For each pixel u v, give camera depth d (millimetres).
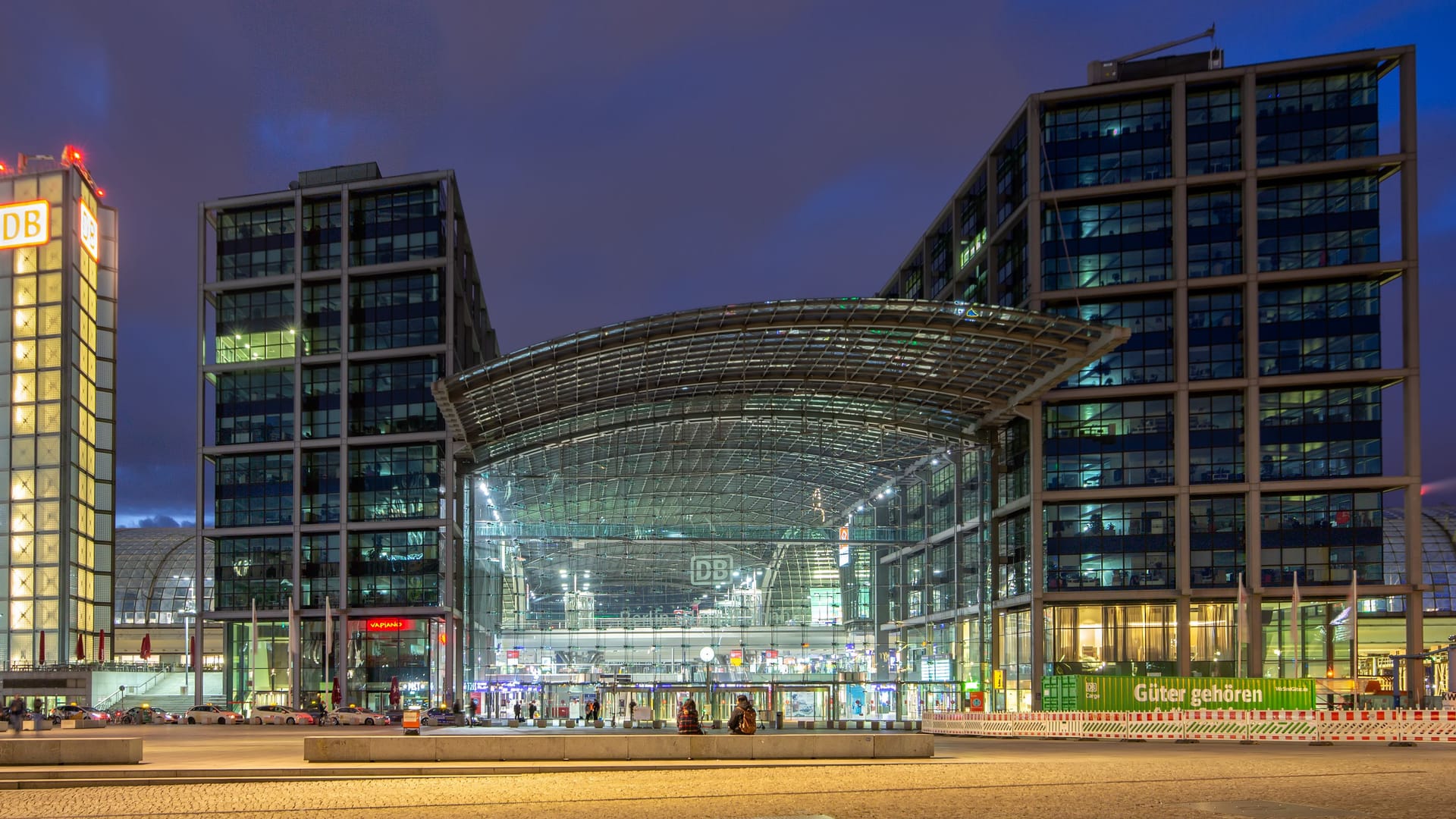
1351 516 66625
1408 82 66812
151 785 22500
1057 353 62656
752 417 77812
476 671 85000
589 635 87125
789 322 60156
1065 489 69250
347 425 78125
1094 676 44719
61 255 97062
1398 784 20953
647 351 64625
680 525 87438
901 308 59062
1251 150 67938
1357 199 67562
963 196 84750
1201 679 43625
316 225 80688
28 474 95250
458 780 22656
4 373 96438
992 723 47562
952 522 83562
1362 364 66688
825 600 89562
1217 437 67938
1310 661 66688
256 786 21719
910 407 77000
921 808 16812
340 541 77312
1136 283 68562
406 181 79188
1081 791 19578
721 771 24375
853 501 90062
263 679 79000
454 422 68312
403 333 79062
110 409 103188
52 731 58938
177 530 118812
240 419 79875
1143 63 73312
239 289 80375
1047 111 70688
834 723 61719
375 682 76562
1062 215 70188
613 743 26250
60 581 93750
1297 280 67375
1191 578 67188
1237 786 20469
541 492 86000
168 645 106750
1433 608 90062
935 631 85625
